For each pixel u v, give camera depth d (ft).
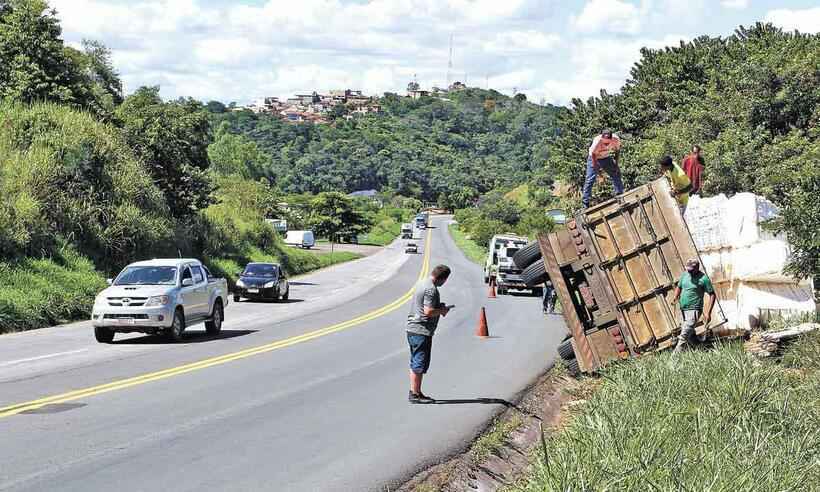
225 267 163.12
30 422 34.24
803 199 53.93
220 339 70.90
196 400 40.83
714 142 106.42
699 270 47.24
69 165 120.47
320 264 250.57
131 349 62.28
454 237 508.12
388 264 271.69
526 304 121.08
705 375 36.76
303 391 44.68
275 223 371.97
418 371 42.47
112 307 65.62
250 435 33.55
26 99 140.77
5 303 79.51
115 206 126.62
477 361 59.26
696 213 57.47
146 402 39.78
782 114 116.26
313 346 66.33
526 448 35.37
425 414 39.60
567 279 50.08
